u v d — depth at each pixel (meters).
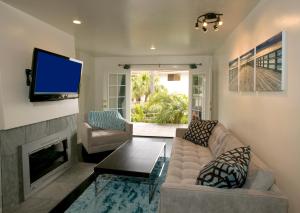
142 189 2.82
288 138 1.68
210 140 3.33
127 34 3.57
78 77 3.48
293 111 1.61
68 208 2.39
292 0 1.61
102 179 3.10
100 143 4.25
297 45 1.55
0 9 2.25
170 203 1.64
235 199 1.56
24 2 2.29
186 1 2.25
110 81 6.09
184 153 3.03
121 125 4.73
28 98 2.63
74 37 3.76
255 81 2.34
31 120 2.68
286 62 1.71
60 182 3.05
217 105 4.96
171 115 8.48
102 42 4.17
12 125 2.39
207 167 1.81
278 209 1.52
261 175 1.63
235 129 3.30
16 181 2.48
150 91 10.25
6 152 2.35
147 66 5.89
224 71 4.11
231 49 3.51
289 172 1.67
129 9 2.48
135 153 3.09
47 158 3.13
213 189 1.62
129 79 6.00
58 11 2.55
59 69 2.94
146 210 2.34
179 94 9.22
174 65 5.75
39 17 2.76
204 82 5.47
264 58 2.09
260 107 2.25
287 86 1.70
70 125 3.64
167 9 2.47
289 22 1.66
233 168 1.63
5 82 2.31
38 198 2.62
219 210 1.58
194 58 5.63
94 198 2.60
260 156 2.25
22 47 2.56
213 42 4.15
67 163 3.51
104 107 6.03
